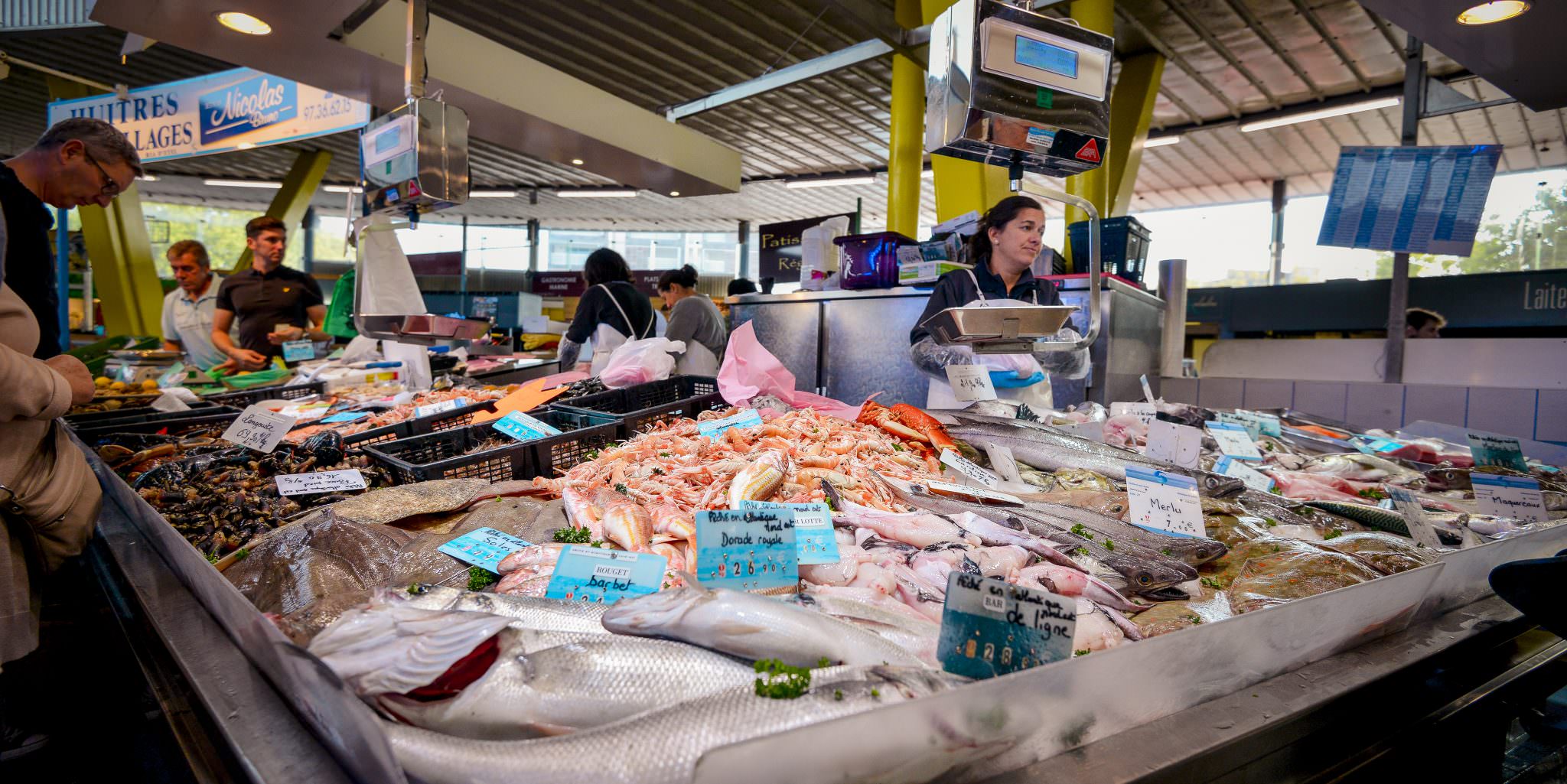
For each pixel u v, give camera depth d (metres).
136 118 7.02
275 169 15.67
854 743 0.91
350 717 0.96
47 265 2.39
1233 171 13.18
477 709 1.08
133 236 10.95
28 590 2.07
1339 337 7.08
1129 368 4.69
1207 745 1.16
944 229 4.75
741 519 1.55
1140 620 1.64
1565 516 2.61
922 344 3.58
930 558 1.72
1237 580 1.85
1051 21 2.47
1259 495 2.49
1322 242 5.86
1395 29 7.95
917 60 8.16
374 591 1.49
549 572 1.58
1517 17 3.60
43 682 2.47
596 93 6.23
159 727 1.67
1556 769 2.24
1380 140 11.31
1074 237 5.10
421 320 3.44
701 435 2.79
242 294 5.57
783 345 5.34
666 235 22.53
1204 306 7.73
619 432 3.03
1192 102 10.30
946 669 1.19
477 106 5.56
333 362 5.21
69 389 2.01
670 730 0.95
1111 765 1.10
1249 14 7.80
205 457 2.55
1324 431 3.90
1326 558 1.88
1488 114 9.82
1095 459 2.73
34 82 11.18
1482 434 3.06
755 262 20.75
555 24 8.92
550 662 1.12
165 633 1.50
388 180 3.29
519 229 21.81
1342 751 1.42
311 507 2.17
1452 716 1.67
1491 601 1.98
